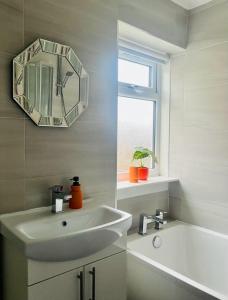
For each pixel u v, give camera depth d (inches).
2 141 48.2
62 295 42.8
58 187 52.1
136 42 81.0
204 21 82.4
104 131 64.1
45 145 53.9
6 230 43.1
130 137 87.7
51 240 37.8
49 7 53.1
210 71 80.8
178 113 90.3
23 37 49.8
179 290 51.9
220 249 78.3
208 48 81.3
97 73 62.1
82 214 52.7
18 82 49.0
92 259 46.6
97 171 62.9
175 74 90.7
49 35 53.4
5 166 48.8
